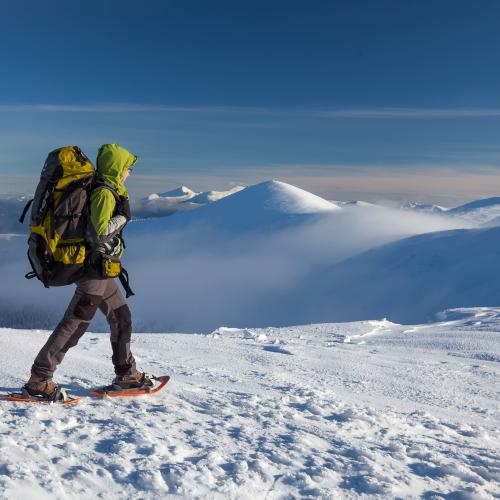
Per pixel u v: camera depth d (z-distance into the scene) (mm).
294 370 6055
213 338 8516
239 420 3449
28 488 2143
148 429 3008
